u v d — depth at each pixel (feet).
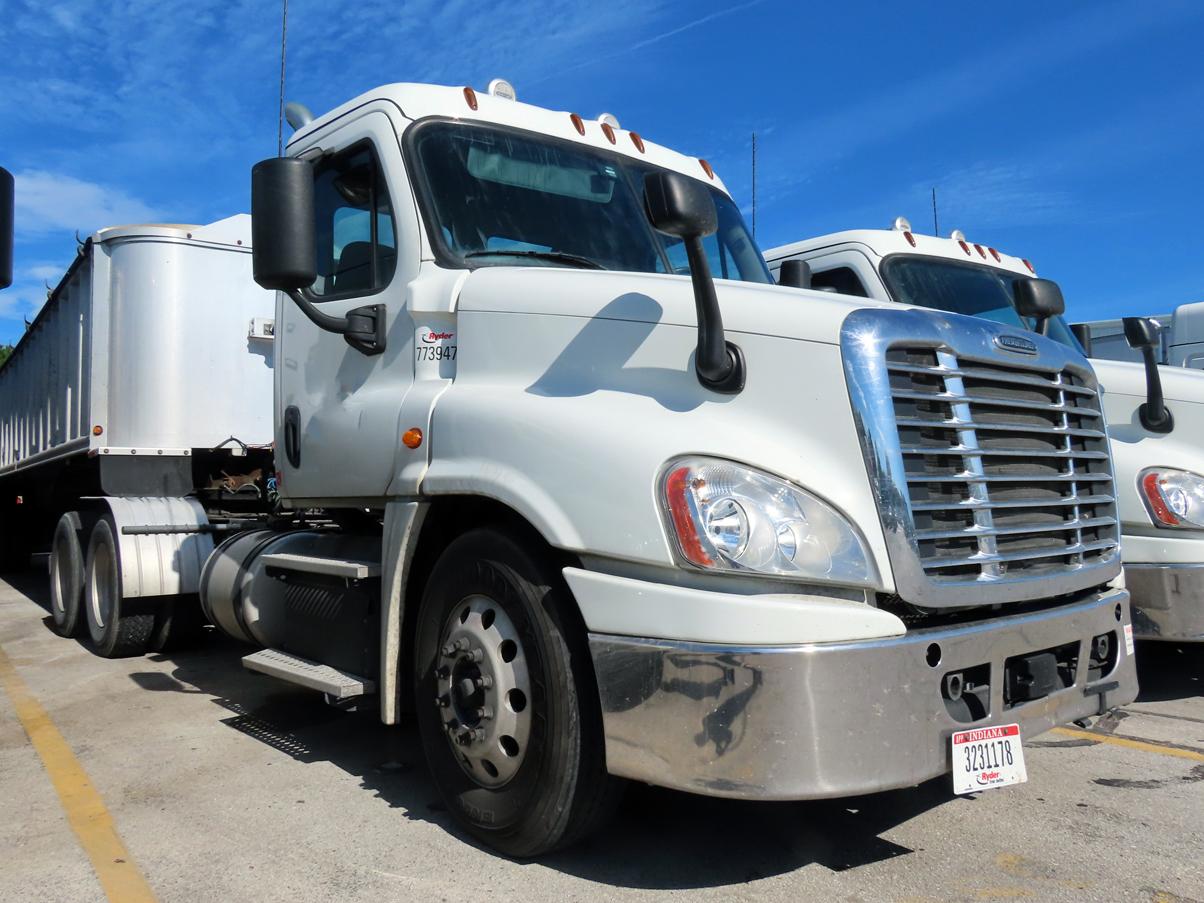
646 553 9.57
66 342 28.04
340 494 14.47
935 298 23.66
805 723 8.85
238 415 25.29
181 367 24.48
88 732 16.97
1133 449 17.88
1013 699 10.41
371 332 13.94
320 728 17.04
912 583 9.45
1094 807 12.92
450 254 13.29
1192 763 14.87
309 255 12.23
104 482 24.07
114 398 24.34
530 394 11.50
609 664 9.70
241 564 18.04
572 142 15.34
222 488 25.14
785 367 10.03
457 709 11.55
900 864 11.08
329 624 14.55
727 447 9.75
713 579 9.35
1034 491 11.12
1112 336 36.37
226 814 12.84
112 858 11.47
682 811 12.68
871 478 9.54
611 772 9.73
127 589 22.09
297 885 10.64
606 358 11.21
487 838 11.24
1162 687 19.80
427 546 13.05
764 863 11.08
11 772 14.82
